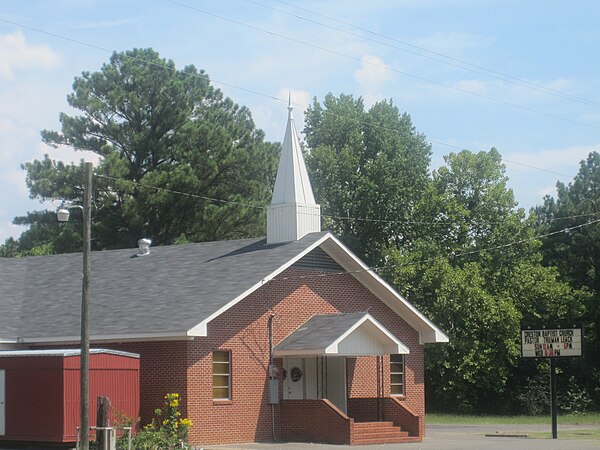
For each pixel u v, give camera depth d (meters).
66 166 63.84
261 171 69.06
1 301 38.94
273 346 35.66
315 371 38.03
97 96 66.81
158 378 32.97
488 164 72.06
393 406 37.78
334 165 75.12
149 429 30.67
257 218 65.56
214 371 33.59
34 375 30.27
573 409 67.12
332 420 34.34
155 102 66.44
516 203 71.38
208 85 70.81
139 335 32.41
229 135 67.12
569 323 68.06
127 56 67.12
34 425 30.03
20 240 70.44
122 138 65.69
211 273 36.56
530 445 34.12
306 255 37.66
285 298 36.47
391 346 36.50
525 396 67.31
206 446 32.50
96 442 26.88
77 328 34.25
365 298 39.75
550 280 67.88
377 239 76.00
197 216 64.31
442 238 71.38
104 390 30.62
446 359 65.00
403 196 75.31
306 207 38.66
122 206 62.28
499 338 64.75
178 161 65.12
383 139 77.81
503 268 68.75
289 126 39.66
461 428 48.56
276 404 35.38
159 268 38.94
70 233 63.28
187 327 31.45
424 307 66.06
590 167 81.25
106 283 38.81
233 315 34.34
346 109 79.00
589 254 73.44
